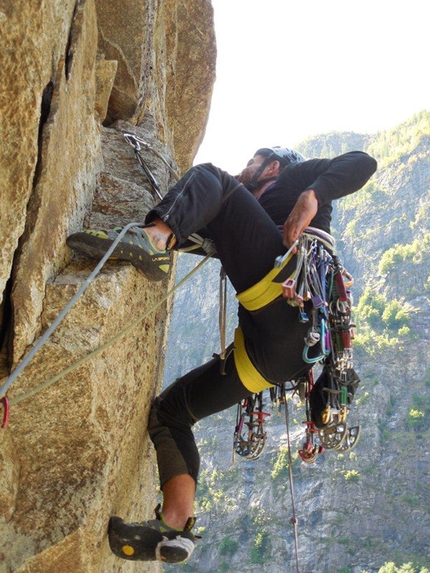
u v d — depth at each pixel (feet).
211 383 12.34
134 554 10.77
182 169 24.04
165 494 11.99
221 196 11.75
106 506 10.61
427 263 518.37
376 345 451.12
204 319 581.53
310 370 12.59
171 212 11.19
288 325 11.59
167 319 16.28
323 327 11.34
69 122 10.98
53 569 9.93
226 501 375.86
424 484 368.27
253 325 12.03
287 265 11.60
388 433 391.24
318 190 11.87
